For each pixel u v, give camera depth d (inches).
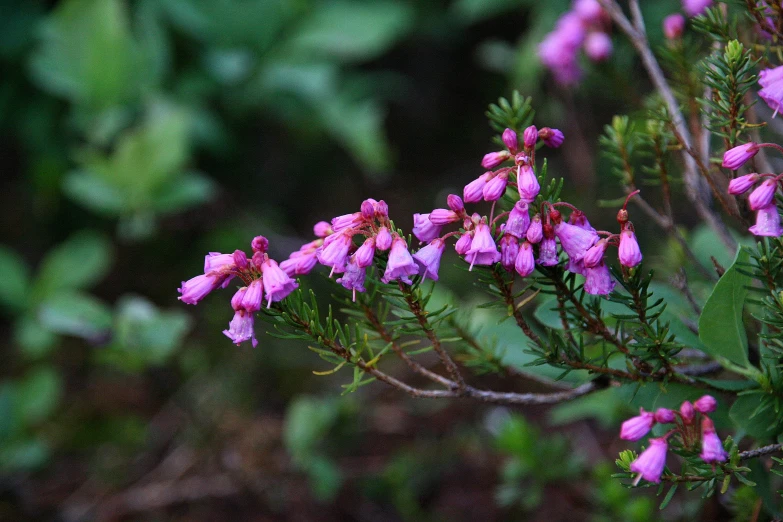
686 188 22.2
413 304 19.0
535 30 35.2
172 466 30.5
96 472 30.3
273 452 30.5
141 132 31.9
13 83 36.1
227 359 34.5
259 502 28.8
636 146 21.6
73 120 33.6
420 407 31.7
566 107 36.0
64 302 30.7
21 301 32.4
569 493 23.8
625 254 18.4
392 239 18.5
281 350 34.9
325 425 28.0
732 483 21.7
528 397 19.9
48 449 30.6
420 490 28.2
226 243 37.9
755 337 20.8
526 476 26.8
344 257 18.5
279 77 36.6
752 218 19.9
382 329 19.8
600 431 29.7
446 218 18.6
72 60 32.9
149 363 31.2
